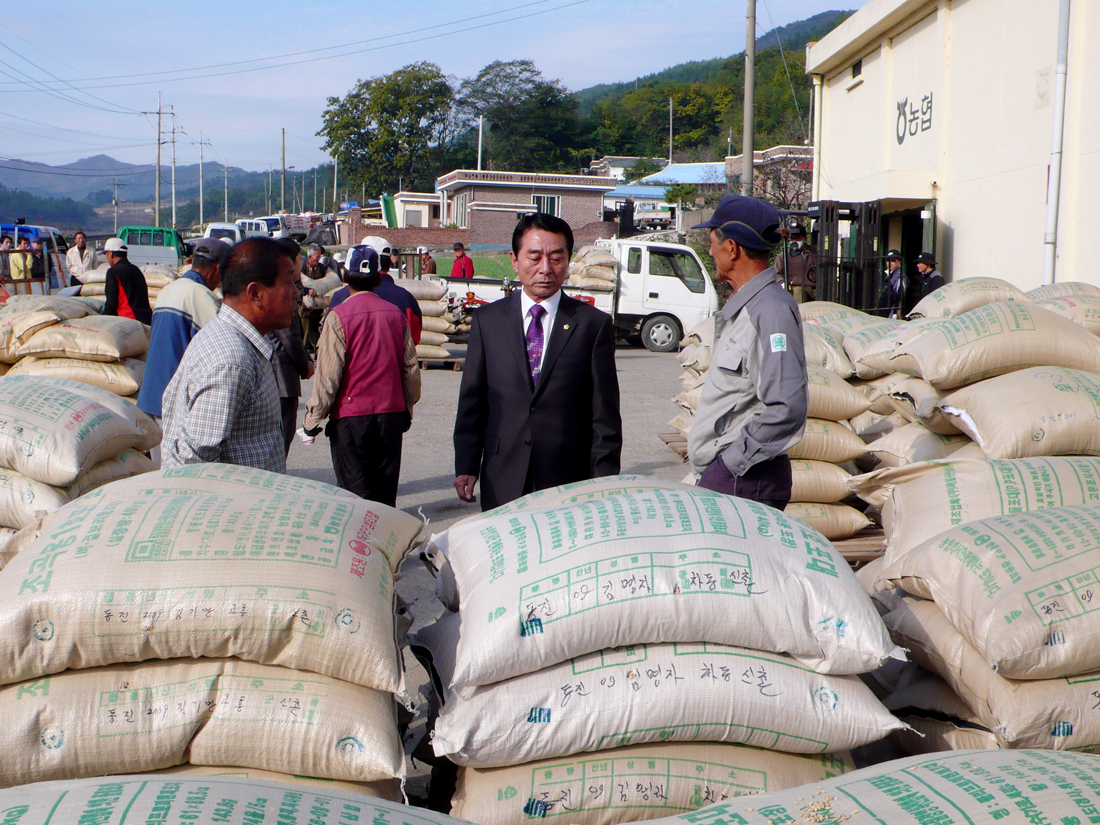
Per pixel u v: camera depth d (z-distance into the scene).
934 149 13.24
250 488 2.27
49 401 3.20
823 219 13.79
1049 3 10.55
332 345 4.45
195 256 4.95
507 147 65.44
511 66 66.50
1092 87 9.75
